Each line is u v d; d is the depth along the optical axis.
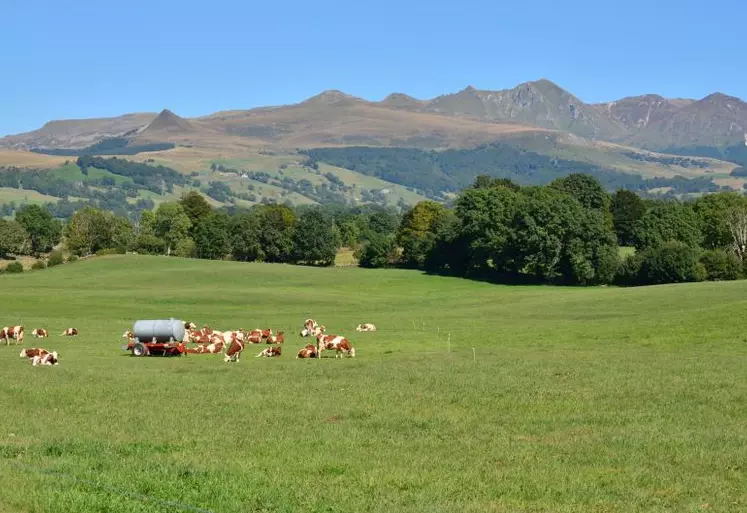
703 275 120.69
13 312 79.38
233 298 97.62
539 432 25.39
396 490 18.61
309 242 166.88
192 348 53.19
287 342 58.84
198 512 16.44
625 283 126.69
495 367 40.16
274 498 17.58
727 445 22.92
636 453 22.17
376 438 24.38
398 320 76.25
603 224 129.62
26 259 190.50
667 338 51.94
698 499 17.98
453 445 23.48
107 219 186.12
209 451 22.58
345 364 43.78
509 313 80.81
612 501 17.80
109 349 52.91
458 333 62.16
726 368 38.22
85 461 20.78
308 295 103.62
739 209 144.25
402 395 32.06
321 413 28.61
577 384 34.25
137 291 106.19
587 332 57.53
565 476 19.89
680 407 28.88
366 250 161.38
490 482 19.36
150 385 35.47
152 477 19.14
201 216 193.38
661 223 141.50
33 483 18.23
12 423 26.75
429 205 173.75
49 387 34.12
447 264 148.50
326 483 19.16
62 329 65.00
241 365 44.25
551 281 131.38
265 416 28.06
